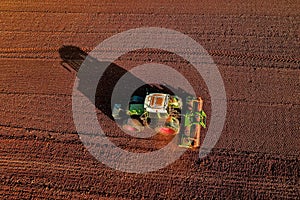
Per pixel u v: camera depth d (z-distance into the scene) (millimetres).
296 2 16391
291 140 12648
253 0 16703
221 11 16484
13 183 12961
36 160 13391
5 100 15102
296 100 13539
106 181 12633
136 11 17156
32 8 18156
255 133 12945
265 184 11891
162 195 12125
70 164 13156
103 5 17703
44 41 16688
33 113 14586
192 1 17125
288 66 14375
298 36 15180
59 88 15156
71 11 17688
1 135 14148
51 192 12609
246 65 14602
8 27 17500
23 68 15969
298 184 11773
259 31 15539
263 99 13695
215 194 11922
